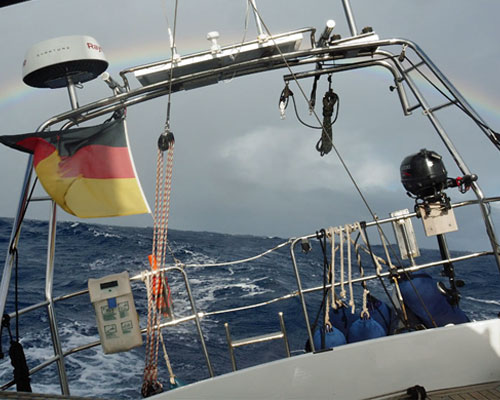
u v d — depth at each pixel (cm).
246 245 2959
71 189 412
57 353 396
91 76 485
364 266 1870
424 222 440
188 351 810
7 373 728
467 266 1828
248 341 379
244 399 345
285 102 495
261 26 457
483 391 348
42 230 2719
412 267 428
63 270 1769
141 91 456
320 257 2092
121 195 422
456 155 443
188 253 2392
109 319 396
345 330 430
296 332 932
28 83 476
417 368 359
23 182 420
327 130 504
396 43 462
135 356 784
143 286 1405
